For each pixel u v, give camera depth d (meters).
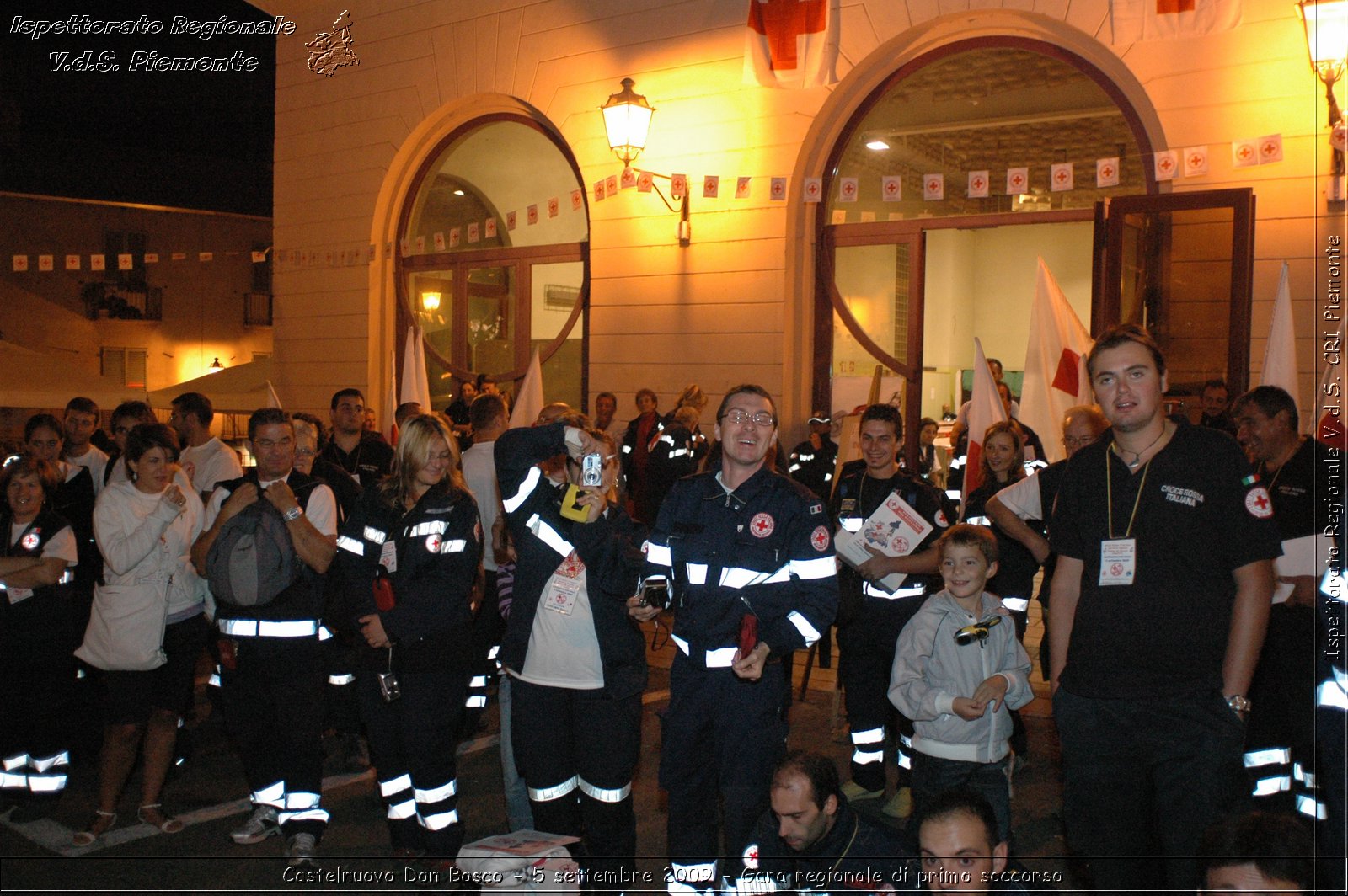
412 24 12.52
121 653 4.96
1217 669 3.24
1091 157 9.28
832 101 9.80
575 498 3.97
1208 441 3.29
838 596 3.87
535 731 4.06
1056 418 7.50
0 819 5.37
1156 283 8.23
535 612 4.09
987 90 9.43
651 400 10.47
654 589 3.79
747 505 3.85
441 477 4.49
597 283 11.15
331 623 5.72
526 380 9.68
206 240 32.00
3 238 29.09
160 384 31.38
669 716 3.87
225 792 5.73
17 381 14.71
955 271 17.28
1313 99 7.64
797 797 3.39
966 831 3.17
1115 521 3.35
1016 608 5.82
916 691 4.26
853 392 10.24
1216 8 7.78
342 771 6.08
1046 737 6.46
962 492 7.20
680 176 10.34
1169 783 3.24
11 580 5.24
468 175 12.80
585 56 11.11
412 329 10.01
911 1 9.16
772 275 10.06
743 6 10.06
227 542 4.69
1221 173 8.00
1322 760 3.80
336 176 13.36
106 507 4.98
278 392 14.07
